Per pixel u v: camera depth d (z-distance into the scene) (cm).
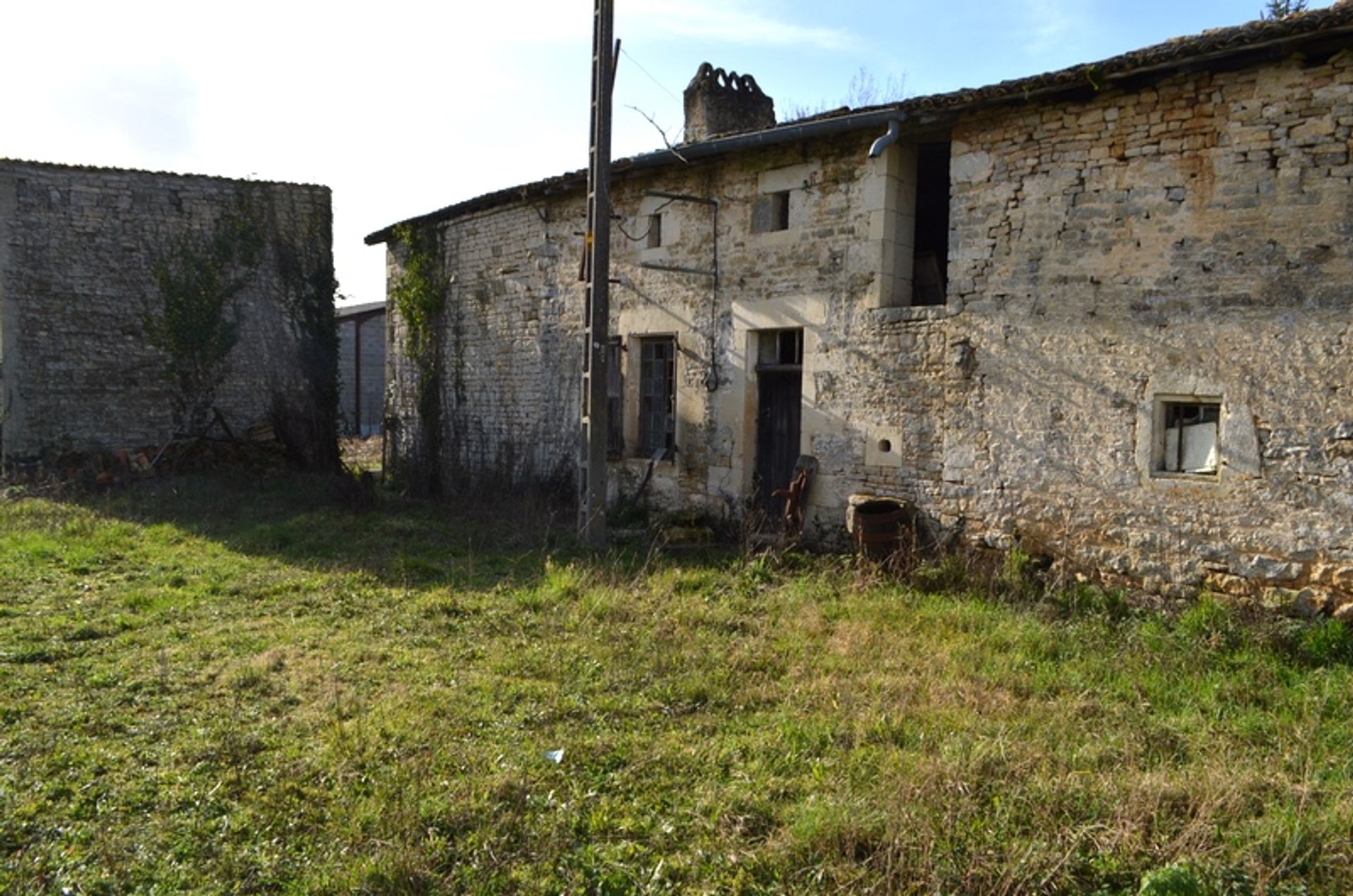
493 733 503
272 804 422
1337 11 636
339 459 1758
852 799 416
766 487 1064
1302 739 475
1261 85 695
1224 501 715
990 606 745
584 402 1046
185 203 1627
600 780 448
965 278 862
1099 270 779
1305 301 679
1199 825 383
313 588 829
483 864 374
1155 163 747
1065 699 543
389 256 1714
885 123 870
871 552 869
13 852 387
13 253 1517
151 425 1620
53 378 1549
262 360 1697
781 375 1047
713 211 1091
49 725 514
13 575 866
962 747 463
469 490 1374
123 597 790
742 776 448
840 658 619
